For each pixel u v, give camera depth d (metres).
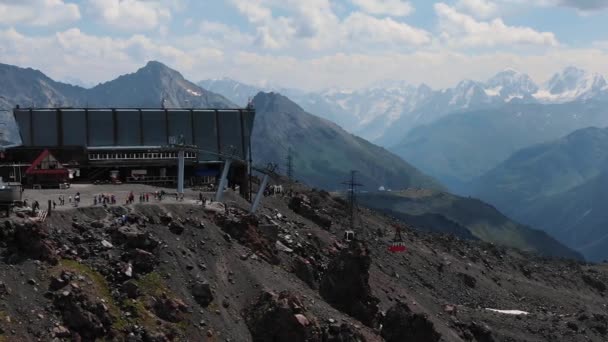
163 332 108.56
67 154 198.38
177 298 118.25
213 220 148.38
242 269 136.00
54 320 98.75
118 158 196.88
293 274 152.62
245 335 121.19
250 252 144.88
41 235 110.25
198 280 124.69
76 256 113.75
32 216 117.38
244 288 132.00
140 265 119.62
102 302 105.81
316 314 131.88
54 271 106.19
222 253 137.25
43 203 135.38
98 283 110.44
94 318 102.31
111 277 113.00
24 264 104.62
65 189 165.38
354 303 151.00
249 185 199.38
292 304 127.38
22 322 95.81
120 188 171.12
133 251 120.75
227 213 154.00
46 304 100.25
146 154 199.00
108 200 141.88
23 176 173.38
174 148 171.88
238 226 150.62
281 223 183.38
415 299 195.12
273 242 160.00
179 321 114.56
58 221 121.12
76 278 107.25
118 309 108.25
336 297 150.75
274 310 124.12
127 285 112.56
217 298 125.00
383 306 168.50
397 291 188.62
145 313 110.25
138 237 123.75
